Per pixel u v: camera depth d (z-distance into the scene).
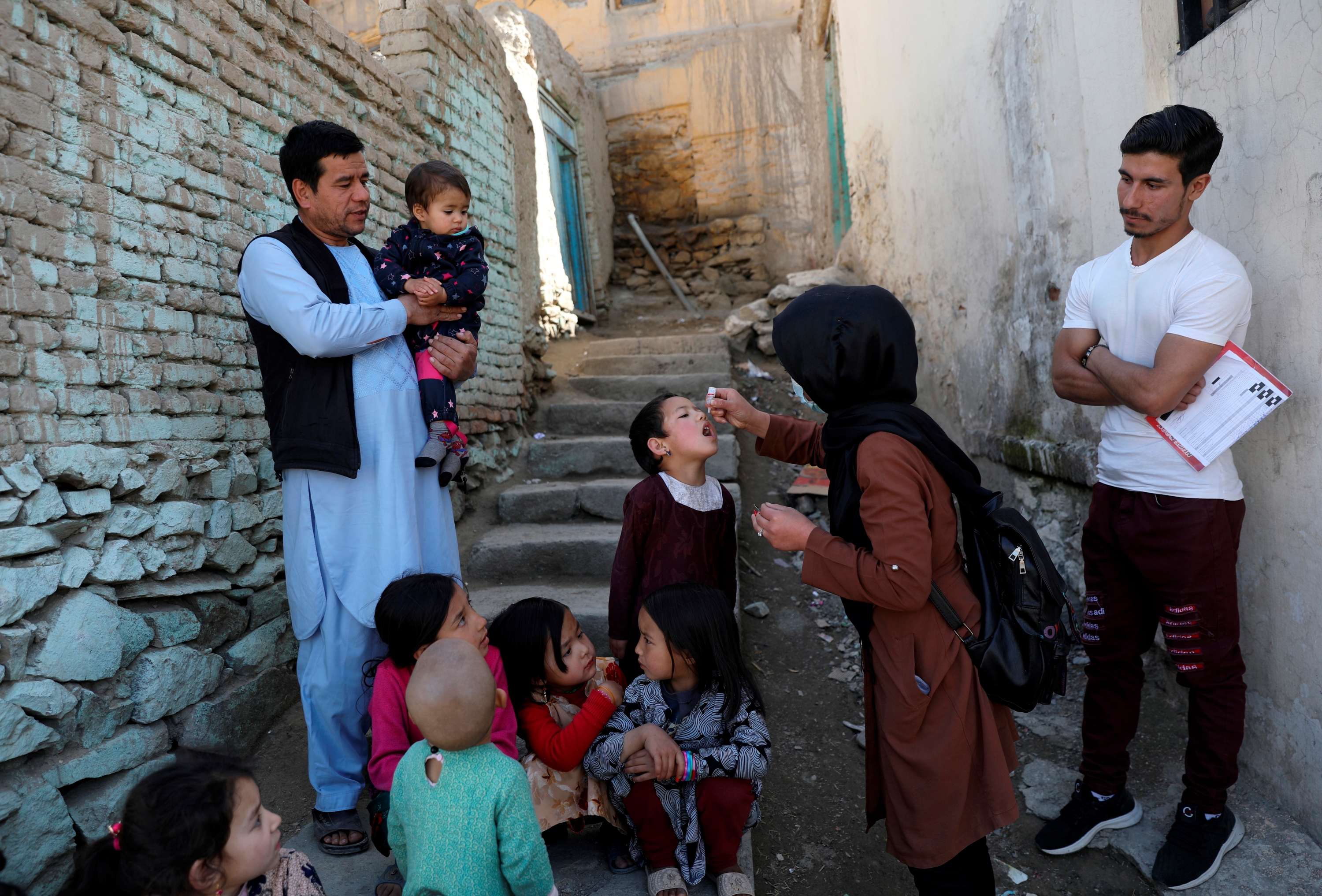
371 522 2.38
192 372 2.83
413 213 2.62
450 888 1.79
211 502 2.88
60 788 2.18
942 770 1.87
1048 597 1.88
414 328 2.62
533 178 6.43
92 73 2.49
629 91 9.85
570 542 4.14
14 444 2.18
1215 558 2.28
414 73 4.66
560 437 5.52
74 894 1.56
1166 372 2.18
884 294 2.03
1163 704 3.15
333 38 3.79
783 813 2.85
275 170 3.35
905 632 1.92
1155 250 2.32
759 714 2.29
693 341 6.74
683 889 2.17
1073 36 3.29
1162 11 2.70
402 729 2.25
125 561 2.47
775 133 9.55
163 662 2.52
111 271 2.52
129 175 2.59
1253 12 2.26
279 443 2.35
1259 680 2.52
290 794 2.71
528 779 2.16
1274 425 2.36
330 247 2.50
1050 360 3.69
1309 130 2.11
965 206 4.70
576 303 8.52
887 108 6.27
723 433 5.21
